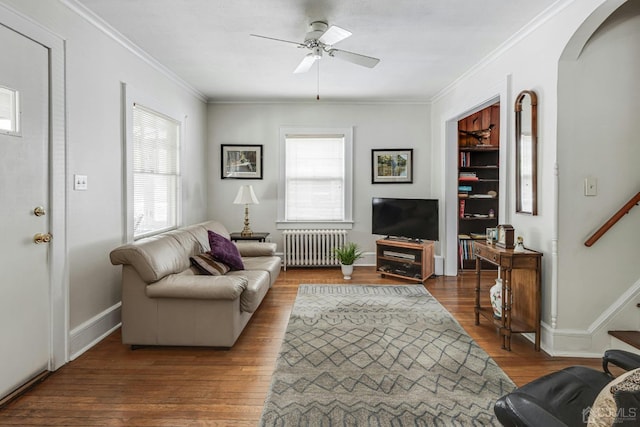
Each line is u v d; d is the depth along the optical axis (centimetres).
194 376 226
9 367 199
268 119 524
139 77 334
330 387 212
